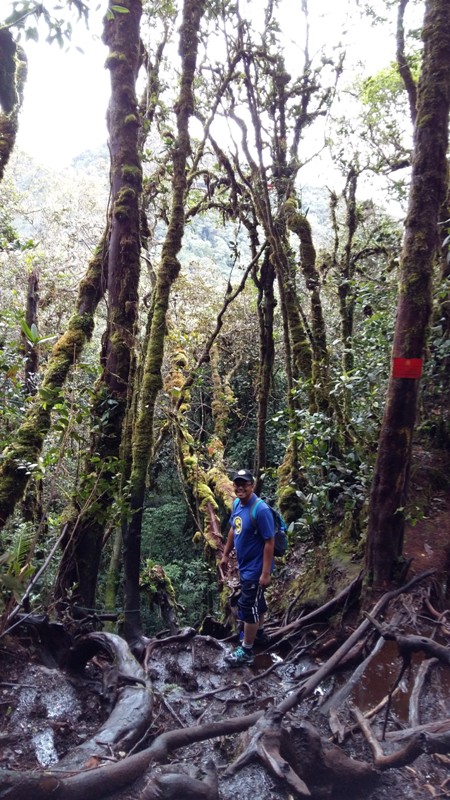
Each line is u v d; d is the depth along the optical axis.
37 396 5.52
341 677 4.61
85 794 2.57
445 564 5.98
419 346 5.40
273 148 8.76
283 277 8.59
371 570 5.65
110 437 5.62
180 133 6.11
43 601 5.53
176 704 4.44
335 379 7.27
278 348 14.09
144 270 14.03
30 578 4.91
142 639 5.46
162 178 9.33
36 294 9.50
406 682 4.49
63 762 2.95
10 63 6.73
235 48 7.91
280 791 3.02
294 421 7.51
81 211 16.66
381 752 3.16
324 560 6.84
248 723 3.26
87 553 5.50
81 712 3.93
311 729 3.11
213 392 13.91
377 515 5.62
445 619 5.18
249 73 8.04
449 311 6.96
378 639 4.51
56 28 2.63
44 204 18.34
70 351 5.78
